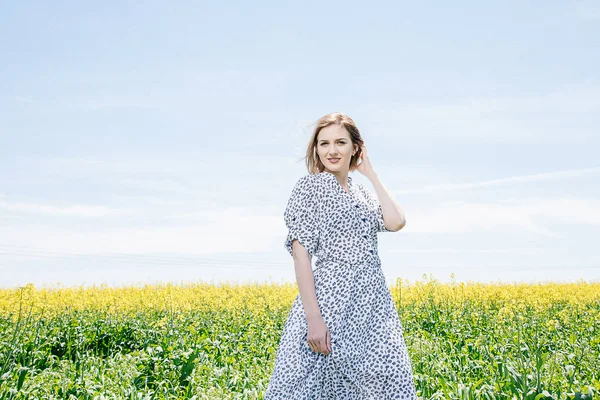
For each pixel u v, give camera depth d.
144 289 17.09
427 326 10.50
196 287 18.05
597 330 9.59
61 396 4.94
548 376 4.82
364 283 3.08
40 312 10.45
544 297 13.98
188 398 5.00
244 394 4.75
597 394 4.30
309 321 2.95
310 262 3.07
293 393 2.95
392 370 3.01
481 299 13.56
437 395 4.62
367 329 3.05
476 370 6.06
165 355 6.53
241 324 10.67
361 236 3.13
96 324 10.05
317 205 3.12
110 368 6.02
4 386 4.98
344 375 2.99
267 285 18.72
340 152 3.21
